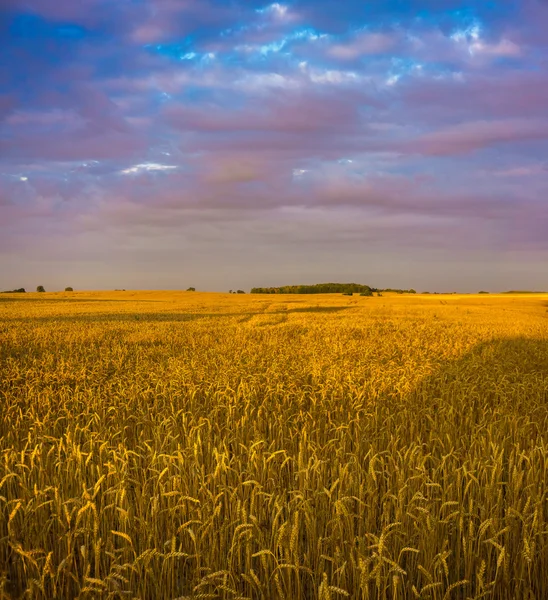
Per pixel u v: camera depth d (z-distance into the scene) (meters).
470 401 10.14
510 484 5.64
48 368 15.06
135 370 14.58
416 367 14.84
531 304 92.12
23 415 8.77
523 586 4.55
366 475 5.62
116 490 5.07
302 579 4.77
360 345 22.41
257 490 5.42
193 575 4.53
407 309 66.19
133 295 107.12
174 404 10.45
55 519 5.07
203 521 4.95
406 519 5.06
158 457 6.25
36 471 6.19
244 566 5.04
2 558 4.81
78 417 9.17
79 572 4.85
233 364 15.38
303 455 6.43
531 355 19.48
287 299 100.88
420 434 8.02
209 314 51.41
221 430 8.45
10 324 34.62
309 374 13.80
